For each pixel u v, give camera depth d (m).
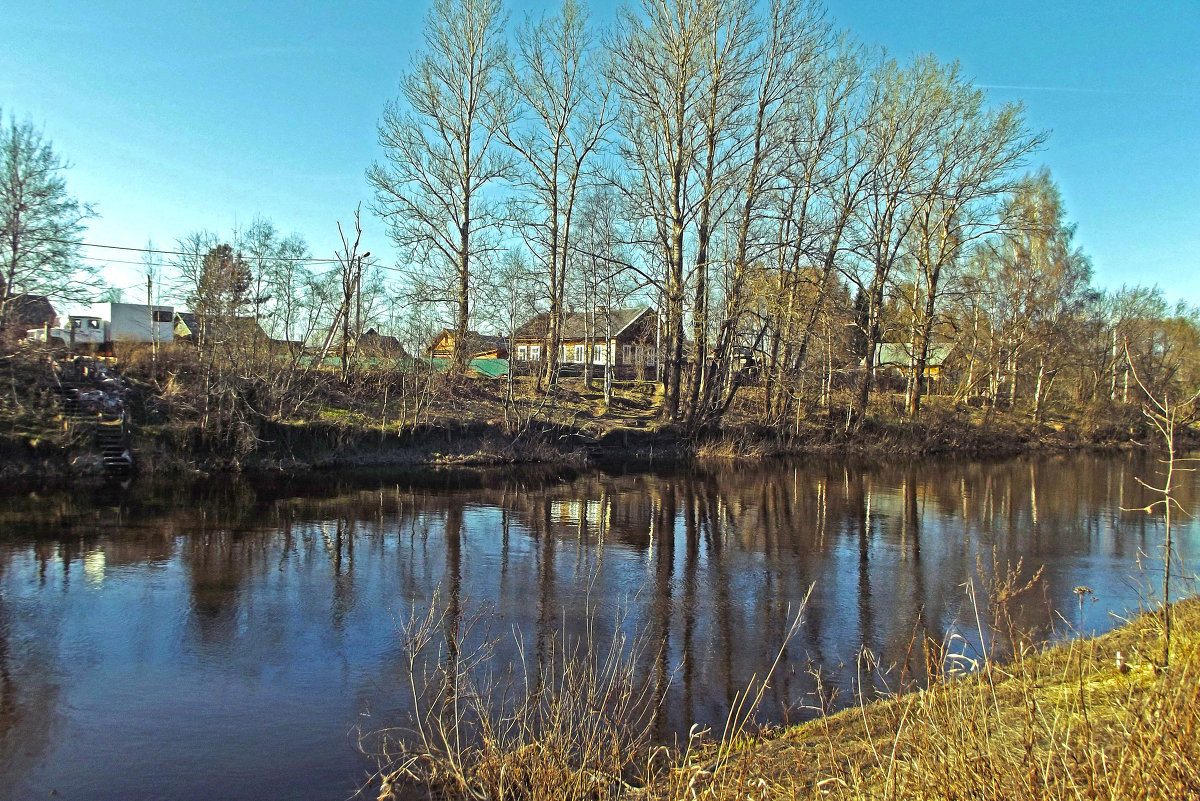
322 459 25.14
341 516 17.61
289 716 7.69
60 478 20.53
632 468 28.33
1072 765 4.22
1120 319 45.94
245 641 9.76
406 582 12.50
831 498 21.86
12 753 6.89
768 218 31.69
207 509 17.83
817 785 4.74
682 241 32.31
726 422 34.41
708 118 31.14
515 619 10.77
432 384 29.69
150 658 9.16
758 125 31.77
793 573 13.40
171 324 33.56
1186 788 3.69
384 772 6.51
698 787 5.41
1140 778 3.79
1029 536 16.72
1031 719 4.48
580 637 10.04
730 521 18.19
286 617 10.68
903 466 30.64
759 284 30.67
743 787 4.99
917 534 16.84
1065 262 41.16
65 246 25.11
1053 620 10.66
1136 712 4.26
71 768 6.66
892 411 39.47
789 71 30.89
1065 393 45.88
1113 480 26.56
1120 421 41.50
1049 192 41.97
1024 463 32.56
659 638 10.05
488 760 6.10
